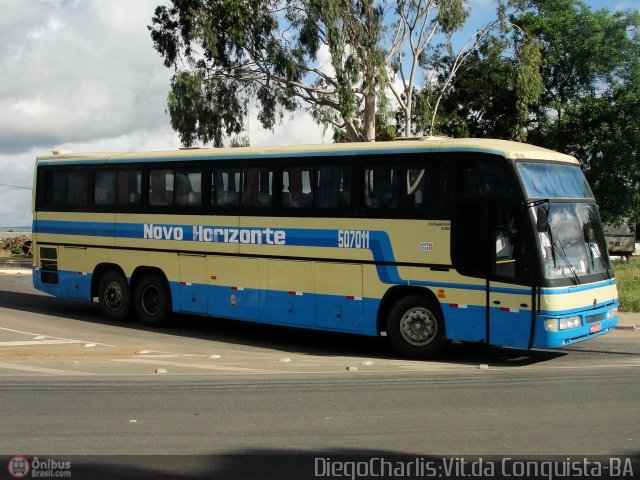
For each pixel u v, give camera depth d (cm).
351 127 3125
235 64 3159
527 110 3111
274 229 1212
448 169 1044
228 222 1273
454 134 3466
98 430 672
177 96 3159
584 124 3194
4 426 688
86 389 862
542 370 991
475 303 1016
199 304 1320
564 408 754
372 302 1107
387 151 1096
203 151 1324
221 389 861
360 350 1208
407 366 1029
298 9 3027
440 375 953
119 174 1445
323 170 1159
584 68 3167
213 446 617
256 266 1236
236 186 1265
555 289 964
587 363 1052
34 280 1598
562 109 3212
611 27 3156
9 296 1947
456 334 1034
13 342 1236
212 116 3225
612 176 3164
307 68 3147
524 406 764
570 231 1030
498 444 621
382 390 852
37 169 1590
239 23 2948
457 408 756
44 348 1177
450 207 1038
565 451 599
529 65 3039
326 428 677
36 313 1623
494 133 3416
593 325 1028
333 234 1144
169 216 1362
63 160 1542
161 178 1377
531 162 1021
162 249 1374
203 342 1284
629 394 823
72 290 1529
